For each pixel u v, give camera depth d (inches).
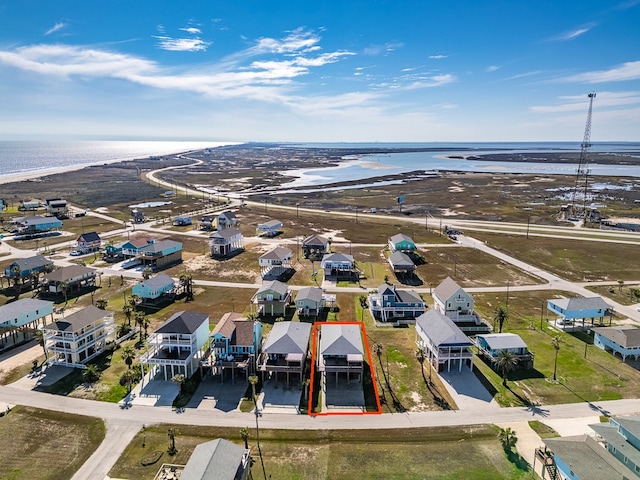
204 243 5782.5
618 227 6683.1
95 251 5324.8
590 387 2418.8
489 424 2097.7
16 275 3939.5
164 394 2354.8
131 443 1964.8
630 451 1739.7
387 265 4822.8
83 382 2461.9
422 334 2844.5
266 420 2135.8
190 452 1907.0
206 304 3641.7
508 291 3983.8
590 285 4136.3
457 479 1745.8
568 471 1660.9
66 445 1950.1
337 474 1786.4
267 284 3880.4
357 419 2144.4
